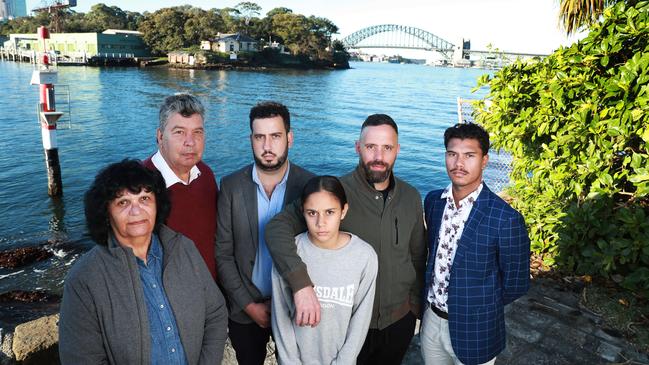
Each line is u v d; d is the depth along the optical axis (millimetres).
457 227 2102
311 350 1952
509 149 4629
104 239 1547
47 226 10570
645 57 3252
